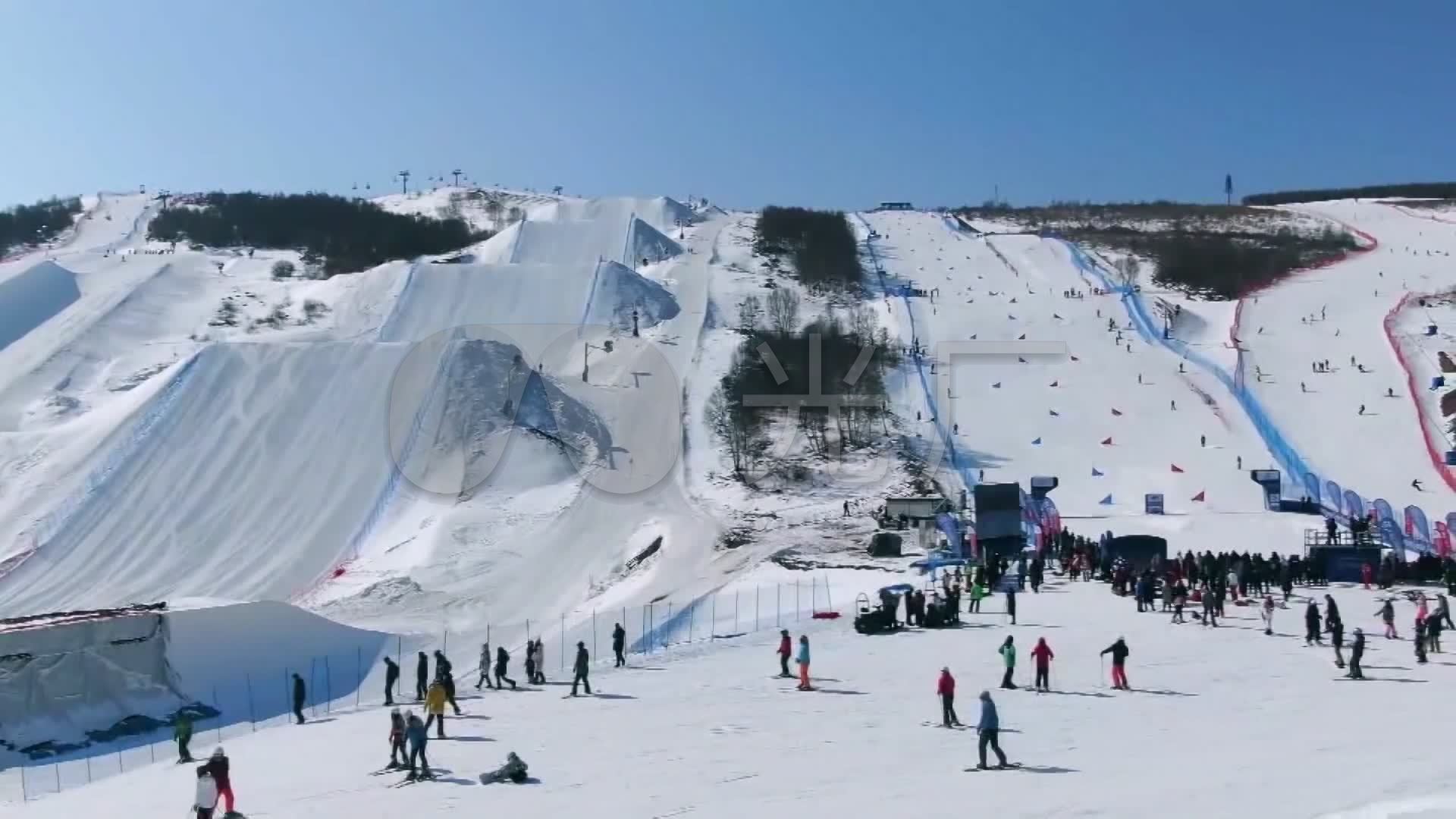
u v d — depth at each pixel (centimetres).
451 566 6344
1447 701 3081
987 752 2677
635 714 3206
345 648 4684
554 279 12294
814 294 13325
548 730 3055
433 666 4641
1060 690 3319
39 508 6962
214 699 4162
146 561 6494
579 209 18288
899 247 17100
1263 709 3044
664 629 4634
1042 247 16738
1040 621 4347
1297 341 10988
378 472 7575
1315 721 2891
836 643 4094
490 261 14925
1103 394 9612
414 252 16062
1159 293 14125
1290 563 5006
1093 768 2500
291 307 11956
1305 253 16462
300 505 7175
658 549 6506
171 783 2841
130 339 10756
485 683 3881
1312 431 8681
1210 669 3544
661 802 2355
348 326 11269
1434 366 9944
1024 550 5762
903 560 5812
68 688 3878
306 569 6525
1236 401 9356
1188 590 4672
